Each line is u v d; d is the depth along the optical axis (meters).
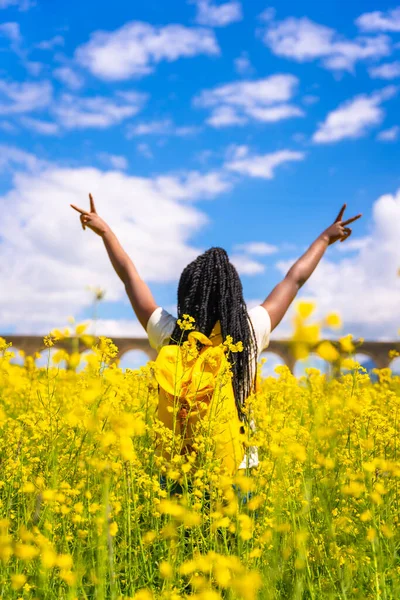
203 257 3.13
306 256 3.59
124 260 3.62
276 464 2.72
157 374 2.89
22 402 4.55
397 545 2.74
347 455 3.12
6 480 2.99
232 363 2.97
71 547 2.59
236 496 2.65
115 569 2.31
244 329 3.04
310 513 2.65
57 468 2.85
